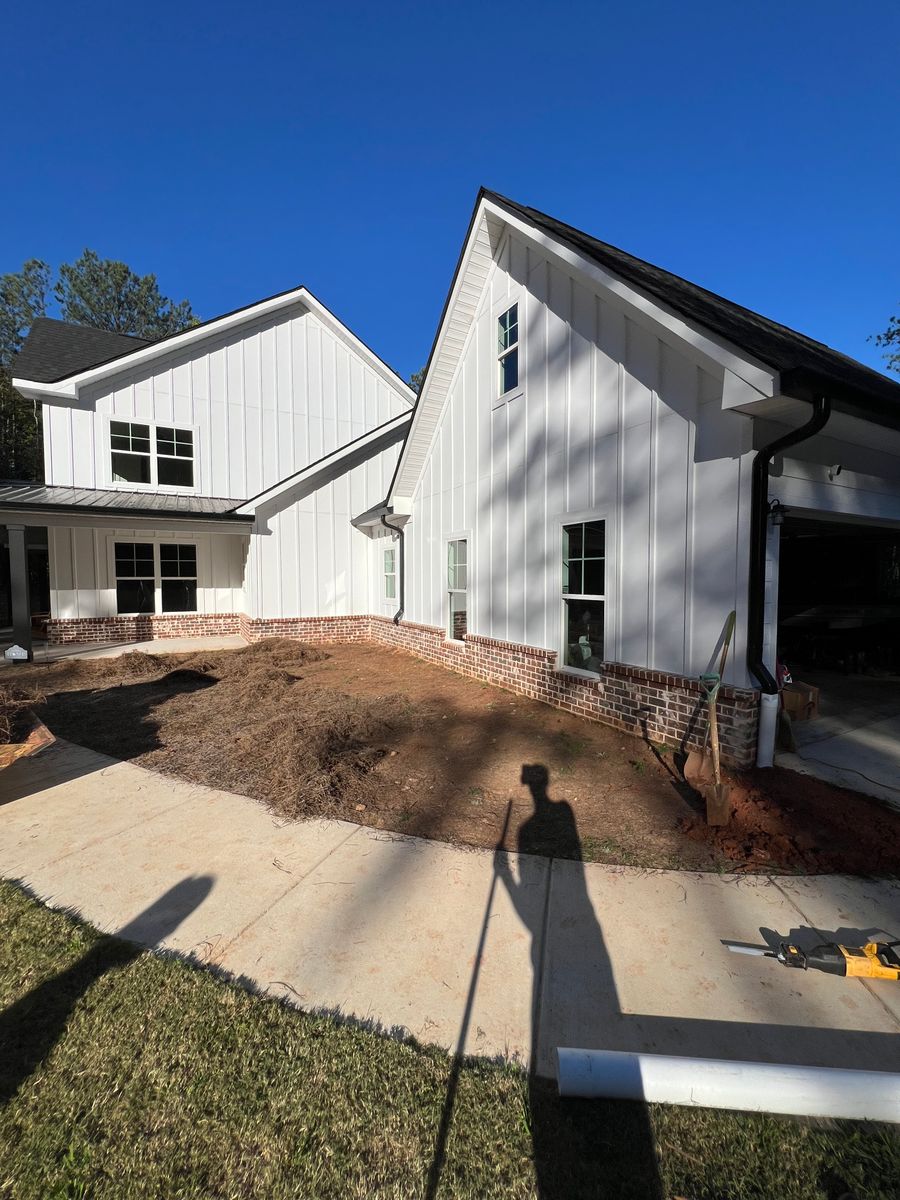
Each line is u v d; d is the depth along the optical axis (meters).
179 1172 1.75
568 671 6.63
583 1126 1.88
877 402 4.27
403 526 11.73
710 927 2.86
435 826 4.04
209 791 4.76
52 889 3.32
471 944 2.76
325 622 13.57
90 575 12.90
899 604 9.41
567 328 6.49
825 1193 1.67
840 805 3.94
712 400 4.75
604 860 3.52
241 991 2.47
